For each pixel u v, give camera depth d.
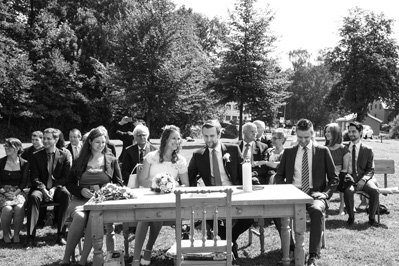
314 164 5.52
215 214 3.82
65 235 6.29
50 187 6.66
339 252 5.33
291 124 71.88
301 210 4.26
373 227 6.61
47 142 6.66
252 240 6.04
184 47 28.06
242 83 24.31
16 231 6.11
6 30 33.81
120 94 27.06
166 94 25.77
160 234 6.49
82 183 5.55
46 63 33.00
